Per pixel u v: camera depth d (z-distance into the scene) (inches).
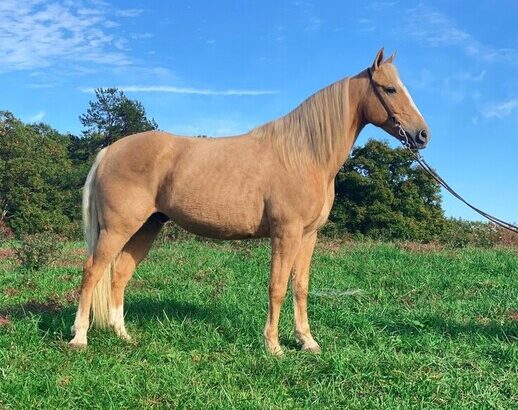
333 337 214.4
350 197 1163.3
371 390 155.7
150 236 212.7
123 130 1947.6
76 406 142.7
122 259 208.7
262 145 190.7
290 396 152.6
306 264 201.3
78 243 674.2
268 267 391.9
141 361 178.2
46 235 453.7
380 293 307.1
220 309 245.6
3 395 144.1
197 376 163.9
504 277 369.1
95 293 196.9
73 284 325.7
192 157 190.1
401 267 402.3
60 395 145.9
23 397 143.9
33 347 184.4
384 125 194.5
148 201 193.0
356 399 148.8
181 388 151.9
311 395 150.7
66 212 1403.8
